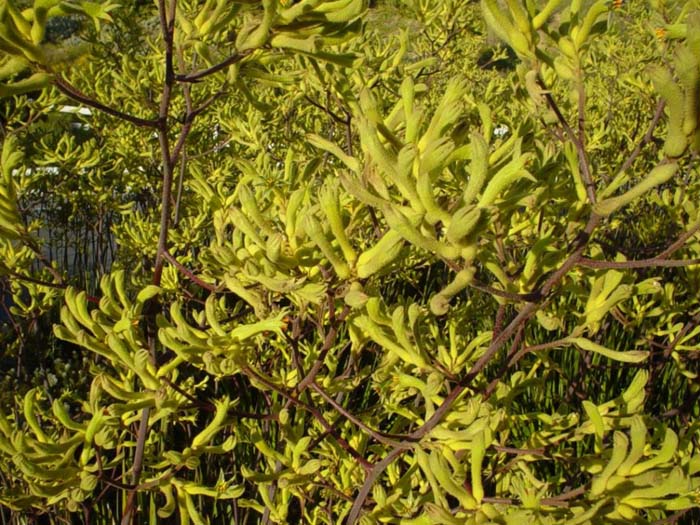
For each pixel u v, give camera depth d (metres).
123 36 4.71
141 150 4.69
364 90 1.33
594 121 5.58
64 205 5.17
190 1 3.26
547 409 3.45
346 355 3.60
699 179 3.69
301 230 1.44
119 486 1.66
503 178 1.15
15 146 1.73
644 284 1.81
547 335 3.95
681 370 2.73
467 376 1.43
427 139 1.28
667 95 1.00
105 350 1.58
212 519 3.12
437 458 1.23
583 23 1.41
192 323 3.65
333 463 2.06
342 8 1.52
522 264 1.91
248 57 1.72
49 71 1.40
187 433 3.06
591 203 1.49
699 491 1.25
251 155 4.66
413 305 1.34
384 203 1.18
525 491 1.29
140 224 3.78
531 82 1.42
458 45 5.54
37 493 1.53
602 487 1.26
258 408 3.44
